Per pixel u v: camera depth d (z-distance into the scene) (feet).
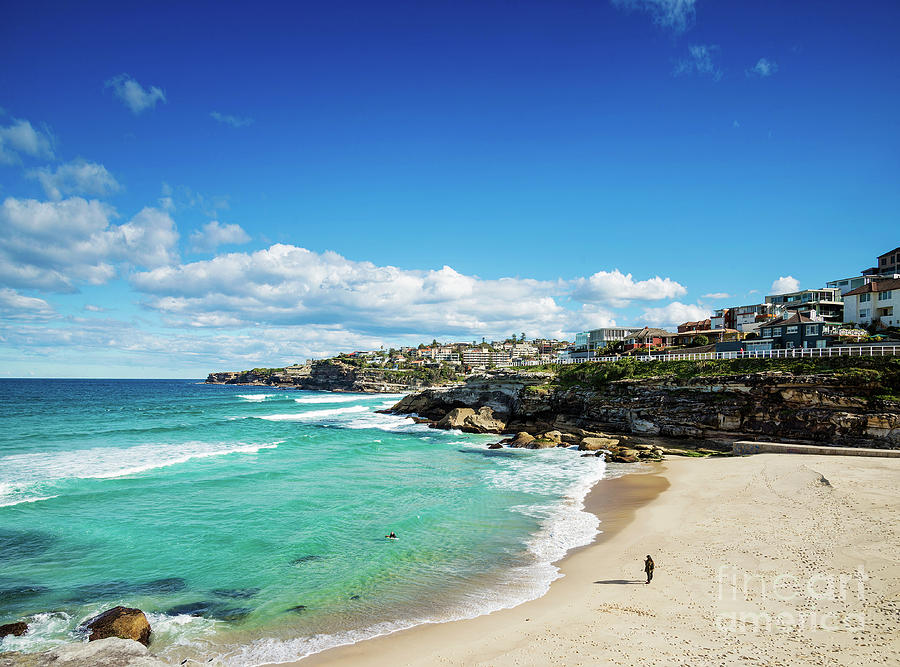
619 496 96.17
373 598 54.90
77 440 160.25
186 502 92.12
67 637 46.83
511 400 220.64
